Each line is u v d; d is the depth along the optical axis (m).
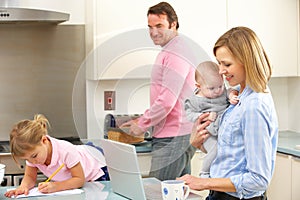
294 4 4.12
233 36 2.15
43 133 2.55
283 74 4.14
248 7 4.04
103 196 2.28
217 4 3.98
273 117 2.14
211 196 2.34
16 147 2.49
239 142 2.18
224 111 2.28
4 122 4.05
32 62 4.07
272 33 4.09
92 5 3.80
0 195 2.35
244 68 2.16
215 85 2.28
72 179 2.47
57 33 4.09
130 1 3.81
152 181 2.37
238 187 2.12
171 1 3.90
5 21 3.78
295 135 4.21
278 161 3.69
